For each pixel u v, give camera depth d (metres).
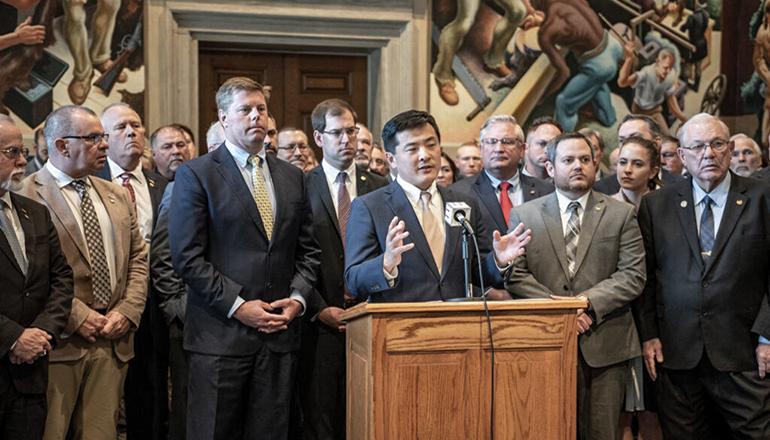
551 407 3.21
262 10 7.08
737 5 8.05
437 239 3.71
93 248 3.98
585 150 4.06
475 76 7.48
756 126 8.09
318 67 7.68
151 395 4.43
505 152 4.58
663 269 4.16
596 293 3.92
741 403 4.02
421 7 7.38
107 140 4.71
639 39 7.82
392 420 3.09
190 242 3.66
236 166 3.79
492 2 7.51
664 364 4.14
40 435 3.65
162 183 4.88
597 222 4.07
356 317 3.31
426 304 3.11
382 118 7.43
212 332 3.69
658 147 5.09
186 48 6.99
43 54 6.59
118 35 6.76
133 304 4.04
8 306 3.58
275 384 3.73
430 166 3.68
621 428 4.30
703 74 7.99
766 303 4.04
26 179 3.98
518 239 3.46
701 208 4.15
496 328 3.16
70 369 3.85
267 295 3.73
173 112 6.95
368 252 3.67
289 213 3.83
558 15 7.62
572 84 7.67
